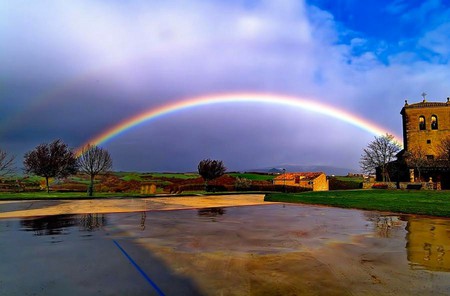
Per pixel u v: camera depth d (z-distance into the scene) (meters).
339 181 71.19
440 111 63.09
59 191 47.59
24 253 8.37
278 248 9.02
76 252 8.48
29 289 5.72
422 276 6.45
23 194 36.44
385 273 6.66
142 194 40.56
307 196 32.69
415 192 37.25
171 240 10.16
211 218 15.98
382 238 10.53
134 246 9.25
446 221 14.65
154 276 6.45
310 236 10.94
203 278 6.32
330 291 5.62
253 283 6.04
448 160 55.22
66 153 48.97
